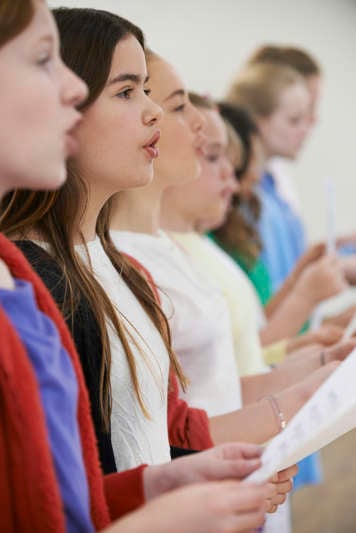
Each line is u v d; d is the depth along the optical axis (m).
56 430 1.10
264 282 3.57
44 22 1.05
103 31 1.43
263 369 2.54
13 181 1.06
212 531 1.01
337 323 2.97
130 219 2.01
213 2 6.12
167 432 1.64
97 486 1.19
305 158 6.94
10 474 1.06
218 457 1.31
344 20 7.23
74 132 1.42
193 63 6.01
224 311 2.17
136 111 1.45
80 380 1.19
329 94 7.11
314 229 7.08
